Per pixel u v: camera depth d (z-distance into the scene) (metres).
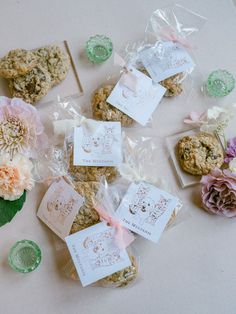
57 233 0.37
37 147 0.39
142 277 0.38
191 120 0.42
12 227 0.37
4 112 0.38
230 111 0.42
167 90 0.42
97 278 0.35
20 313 0.36
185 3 0.47
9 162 0.36
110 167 0.39
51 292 0.36
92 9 0.45
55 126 0.39
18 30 0.43
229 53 0.46
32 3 0.44
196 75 0.45
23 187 0.37
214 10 0.48
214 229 0.40
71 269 0.36
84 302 0.37
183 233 0.40
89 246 0.36
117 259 0.36
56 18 0.44
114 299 0.37
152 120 0.42
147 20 0.46
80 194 0.37
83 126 0.39
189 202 0.41
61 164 0.39
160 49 0.42
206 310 0.38
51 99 0.41
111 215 0.37
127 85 0.41
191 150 0.40
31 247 0.37
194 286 0.38
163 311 0.37
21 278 0.36
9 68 0.38
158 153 0.41
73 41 0.44
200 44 0.46
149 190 0.38
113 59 0.44
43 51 0.41
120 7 0.46
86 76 0.43
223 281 0.39
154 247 0.39
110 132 0.39
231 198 0.39
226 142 0.42
